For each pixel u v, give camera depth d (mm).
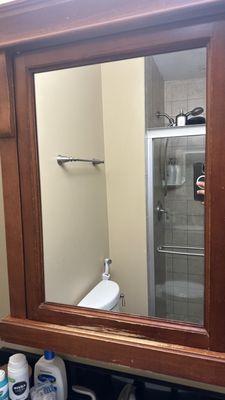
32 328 705
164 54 597
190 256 638
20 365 741
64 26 590
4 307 888
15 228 718
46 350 735
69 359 834
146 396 749
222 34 524
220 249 561
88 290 738
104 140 762
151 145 710
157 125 694
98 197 773
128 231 738
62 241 751
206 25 533
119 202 754
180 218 657
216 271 566
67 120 752
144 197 729
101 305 702
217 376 562
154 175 708
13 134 688
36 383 777
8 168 709
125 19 549
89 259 760
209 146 558
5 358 892
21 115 684
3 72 658
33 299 720
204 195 589
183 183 660
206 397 703
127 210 743
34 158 694
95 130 763
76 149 768
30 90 673
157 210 695
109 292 722
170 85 653
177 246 656
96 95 749
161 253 674
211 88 544
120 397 718
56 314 701
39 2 590
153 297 682
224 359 557
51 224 738
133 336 638
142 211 729
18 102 680
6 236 727
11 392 732
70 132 760
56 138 743
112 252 756
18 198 709
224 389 712
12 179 709
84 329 676
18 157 699
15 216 715
